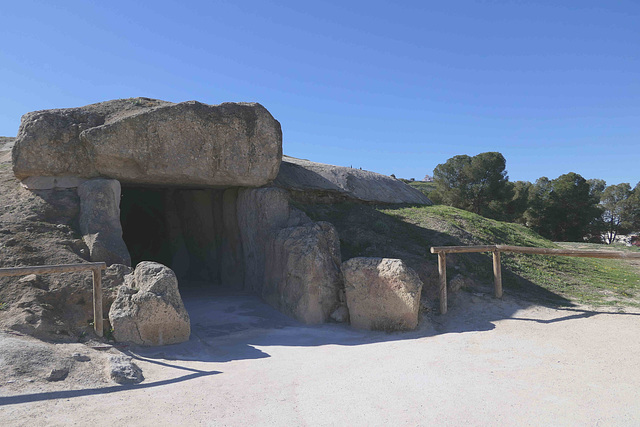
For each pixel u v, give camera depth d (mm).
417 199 18375
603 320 8203
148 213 17344
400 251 12203
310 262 9852
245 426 4395
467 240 13406
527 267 12297
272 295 10969
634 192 44188
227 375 6230
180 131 10773
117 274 8750
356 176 17297
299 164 16672
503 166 34750
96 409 4758
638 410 4500
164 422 4469
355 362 6773
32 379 5438
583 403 4723
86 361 6246
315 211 14375
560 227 36562
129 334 7531
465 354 6855
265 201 11680
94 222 9773
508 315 9000
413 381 5680
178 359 7062
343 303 9953
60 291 7961
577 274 12320
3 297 7547
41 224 9633
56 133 10406
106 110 11219
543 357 6457
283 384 5754
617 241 44062
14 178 11828
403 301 8797
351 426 4363
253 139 11609
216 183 11773
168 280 7980
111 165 10438
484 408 4699
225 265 13945
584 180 36969
